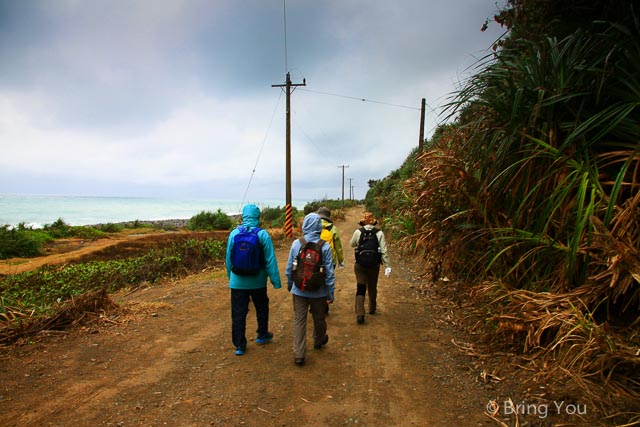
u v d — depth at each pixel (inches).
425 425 112.8
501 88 169.8
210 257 474.6
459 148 208.1
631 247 119.5
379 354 171.6
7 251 609.3
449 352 170.1
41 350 173.8
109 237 1011.3
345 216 1817.2
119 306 243.3
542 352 139.4
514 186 174.9
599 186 138.9
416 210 239.3
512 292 148.6
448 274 226.5
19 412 119.6
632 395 108.0
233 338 173.6
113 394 133.5
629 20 146.9
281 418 118.0
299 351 160.2
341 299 282.8
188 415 119.6
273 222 1189.1
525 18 187.8
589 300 133.9
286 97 803.4
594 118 134.6
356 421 115.9
